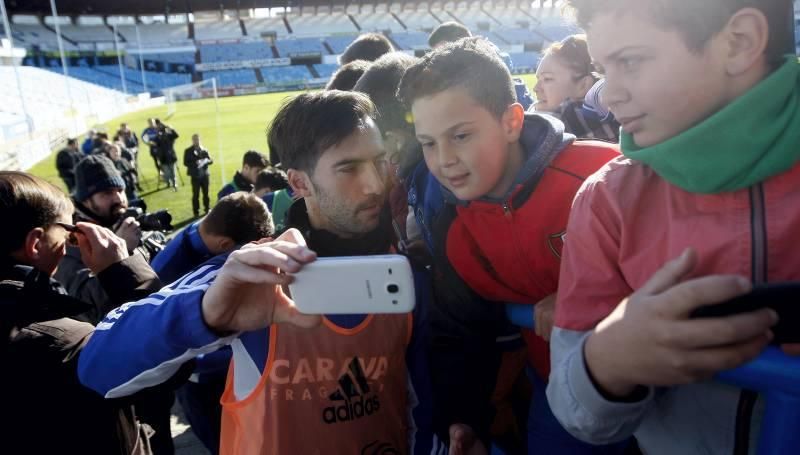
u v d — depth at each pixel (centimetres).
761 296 58
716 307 58
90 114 2752
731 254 80
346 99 131
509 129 140
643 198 92
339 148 126
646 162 84
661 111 79
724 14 73
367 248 140
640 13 75
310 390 126
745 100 72
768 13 75
